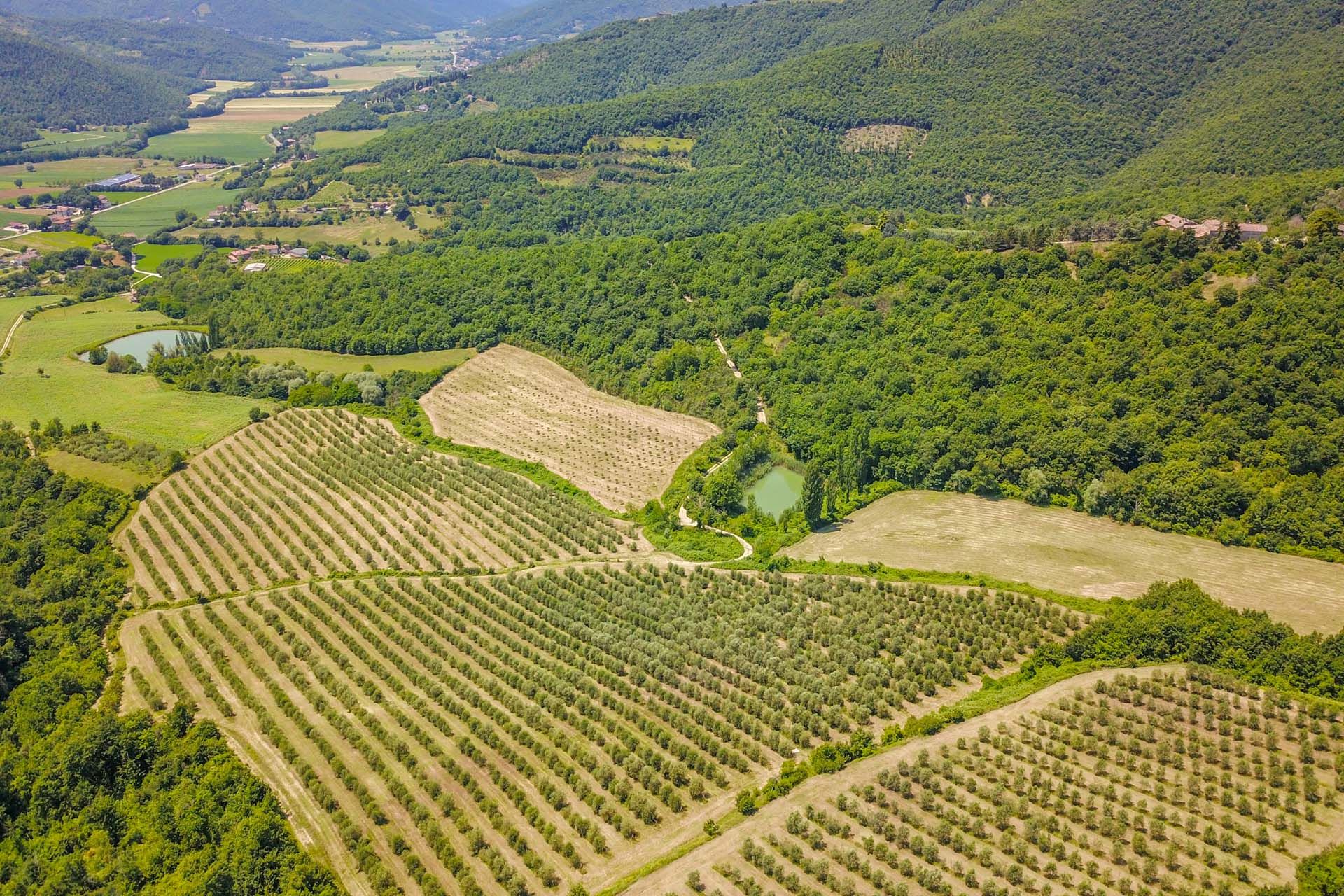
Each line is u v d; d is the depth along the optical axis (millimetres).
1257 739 101812
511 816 101000
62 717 118312
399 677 126438
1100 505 153000
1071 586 133875
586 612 138125
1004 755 103000
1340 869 82062
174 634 136250
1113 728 103875
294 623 139125
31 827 105438
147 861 97312
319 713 118625
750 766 106062
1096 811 94625
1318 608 123250
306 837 99688
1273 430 151000
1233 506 143500
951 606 130125
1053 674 115125
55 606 141000
